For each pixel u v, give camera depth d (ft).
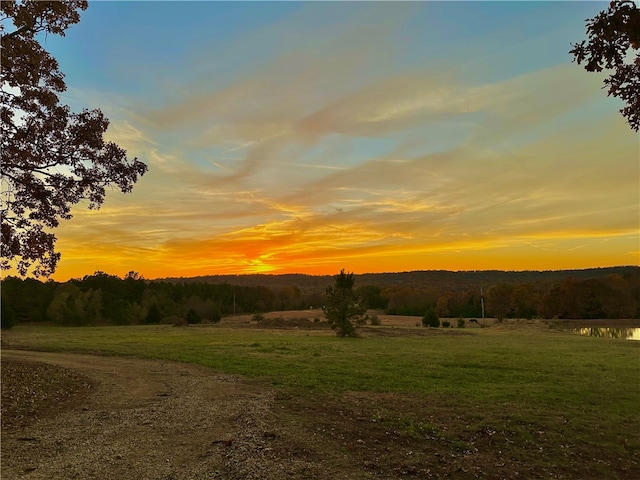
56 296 206.28
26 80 36.73
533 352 72.02
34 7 36.91
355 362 55.88
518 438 24.61
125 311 226.58
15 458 20.13
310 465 19.71
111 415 28.68
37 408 30.35
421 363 55.83
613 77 17.67
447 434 24.71
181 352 67.00
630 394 37.63
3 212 42.27
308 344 82.02
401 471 19.39
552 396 35.88
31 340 92.79
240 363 54.65
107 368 50.57
